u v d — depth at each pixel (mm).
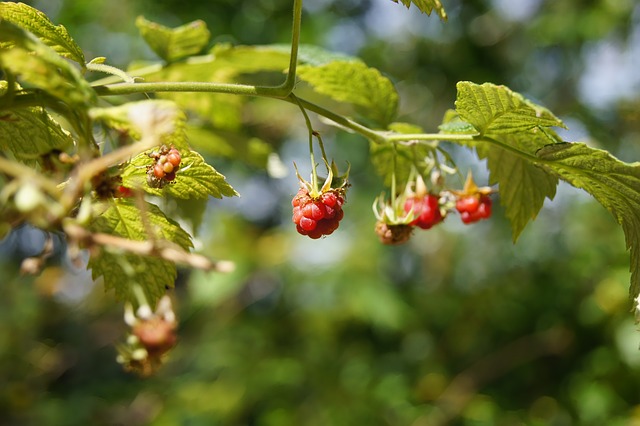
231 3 932
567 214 1098
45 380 1230
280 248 1011
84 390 1174
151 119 320
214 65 521
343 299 981
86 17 920
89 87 339
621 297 940
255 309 1139
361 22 1068
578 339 1063
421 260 1152
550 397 1040
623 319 942
